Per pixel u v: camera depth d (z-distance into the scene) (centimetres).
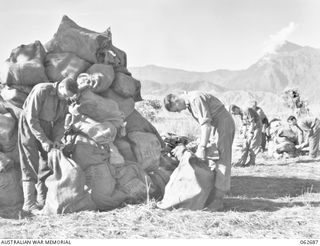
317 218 784
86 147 828
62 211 767
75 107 846
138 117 986
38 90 802
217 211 814
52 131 848
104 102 874
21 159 813
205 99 827
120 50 1014
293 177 1203
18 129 821
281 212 820
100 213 773
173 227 718
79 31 930
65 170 775
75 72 905
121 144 906
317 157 1612
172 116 2842
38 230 695
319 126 1603
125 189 841
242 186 1077
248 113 1436
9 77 895
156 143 934
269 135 1719
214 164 834
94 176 816
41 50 912
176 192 798
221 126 834
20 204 829
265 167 1386
